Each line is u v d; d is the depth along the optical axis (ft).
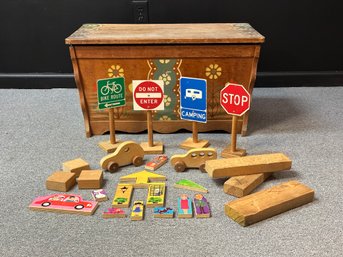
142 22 7.38
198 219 3.90
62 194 4.26
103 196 4.20
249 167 4.36
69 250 3.52
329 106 6.63
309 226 3.77
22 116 6.37
